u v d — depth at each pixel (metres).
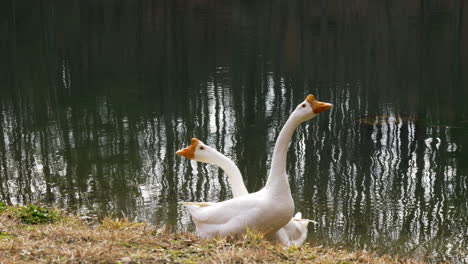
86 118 16.59
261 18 33.16
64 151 13.55
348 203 10.30
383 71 21.38
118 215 9.70
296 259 5.36
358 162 12.56
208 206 6.97
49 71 23.11
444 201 10.36
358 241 8.77
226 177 11.76
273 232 6.88
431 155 12.95
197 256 5.23
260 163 12.45
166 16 34.84
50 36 29.84
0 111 17.61
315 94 18.42
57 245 5.27
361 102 17.56
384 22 30.25
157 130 15.18
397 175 11.73
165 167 12.35
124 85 20.53
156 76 21.72
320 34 28.23
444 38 26.39
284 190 6.71
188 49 26.28
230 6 37.62
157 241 5.73
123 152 13.40
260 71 21.78
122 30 30.95
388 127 15.16
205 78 21.02
